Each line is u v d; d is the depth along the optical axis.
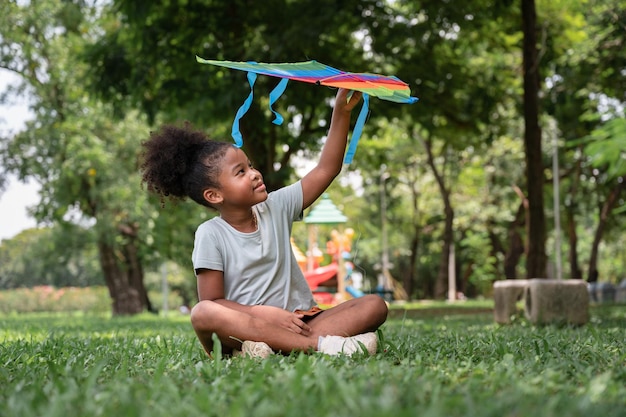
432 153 37.19
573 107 20.12
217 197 4.52
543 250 14.77
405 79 17.56
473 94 19.00
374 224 51.81
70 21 24.33
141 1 15.48
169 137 4.59
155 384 3.13
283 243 4.64
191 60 16.34
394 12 16.73
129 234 28.28
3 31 24.22
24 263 35.88
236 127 4.68
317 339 4.27
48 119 25.45
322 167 4.91
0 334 9.69
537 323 9.30
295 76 4.38
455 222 44.00
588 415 2.46
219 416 2.55
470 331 8.32
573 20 18.34
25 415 2.58
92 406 2.63
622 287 32.22
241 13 16.19
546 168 33.56
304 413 2.46
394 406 2.49
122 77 17.53
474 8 16.59
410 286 45.56
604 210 31.47
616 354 4.42
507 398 2.66
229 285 4.55
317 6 15.34
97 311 27.38
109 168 25.42
